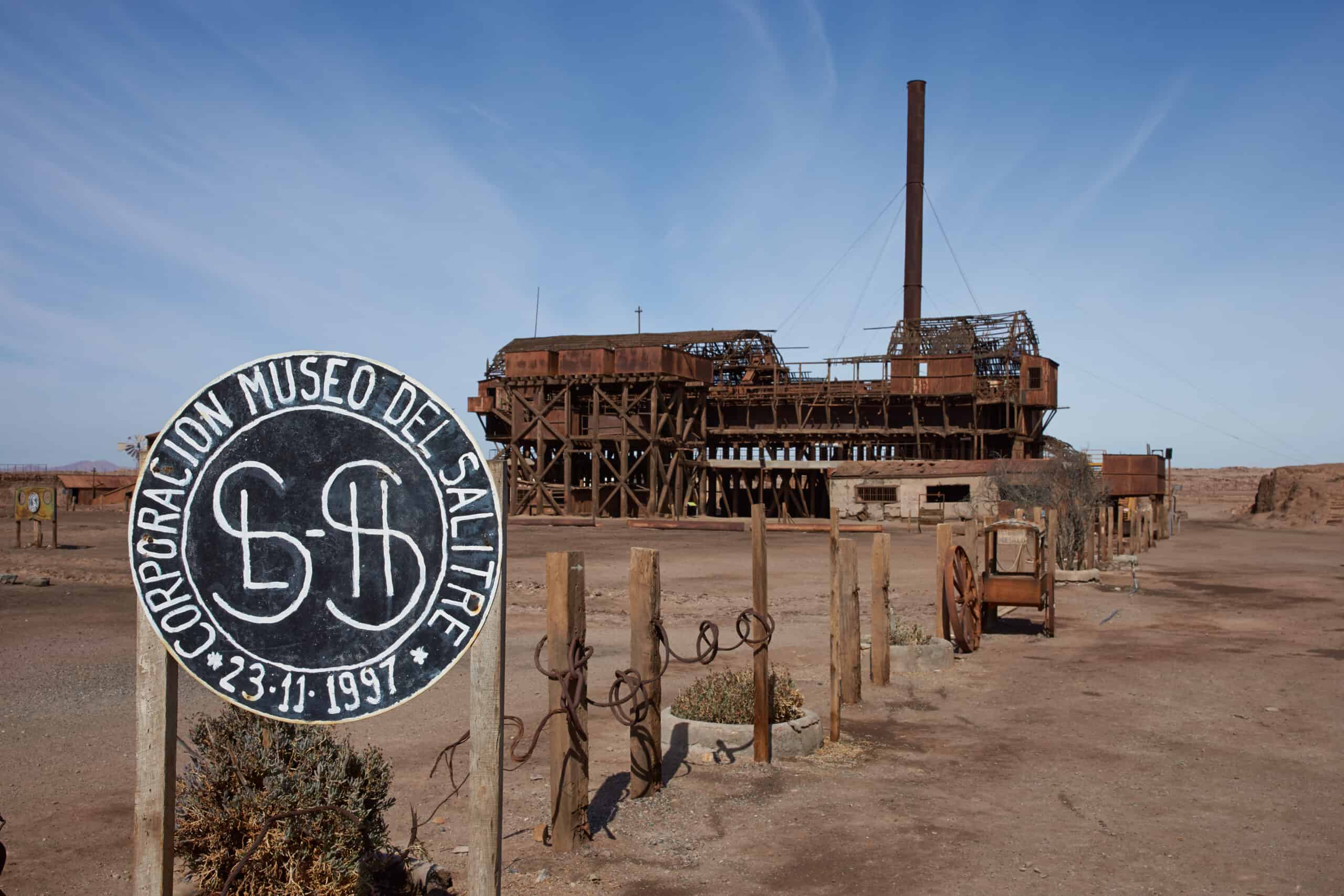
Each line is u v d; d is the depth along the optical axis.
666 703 11.05
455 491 4.29
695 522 53.44
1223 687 12.40
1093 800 7.80
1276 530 59.84
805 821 7.22
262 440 4.25
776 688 9.61
